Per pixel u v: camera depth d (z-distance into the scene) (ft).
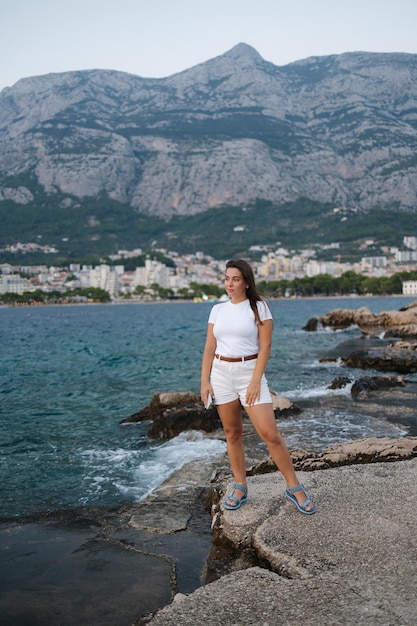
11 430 41.27
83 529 21.20
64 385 64.28
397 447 25.53
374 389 50.19
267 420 17.81
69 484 27.61
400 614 12.39
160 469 29.55
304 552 15.53
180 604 13.46
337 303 509.76
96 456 32.99
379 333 115.44
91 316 366.84
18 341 145.28
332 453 25.26
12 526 21.77
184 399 43.16
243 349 17.95
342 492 19.54
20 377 71.87
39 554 18.89
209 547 18.92
